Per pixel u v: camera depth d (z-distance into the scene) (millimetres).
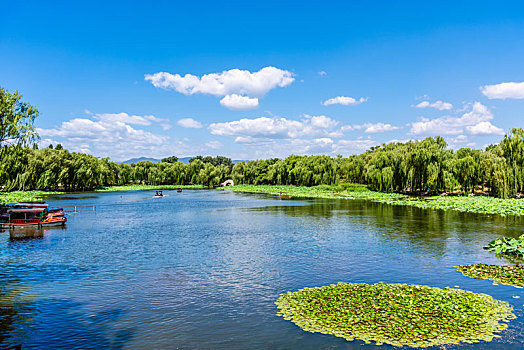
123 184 150125
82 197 89062
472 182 76625
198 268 21984
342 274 20156
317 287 17562
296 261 23453
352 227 38281
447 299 15055
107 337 12648
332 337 12023
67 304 15945
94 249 28062
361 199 80938
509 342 11469
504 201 57312
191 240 31875
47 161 94750
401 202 67500
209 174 157875
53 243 30719
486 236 31609
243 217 49469
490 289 16828
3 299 16609
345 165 123688
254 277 19828
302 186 123688
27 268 22250
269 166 155375
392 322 12852
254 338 12266
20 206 41094
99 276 20359
